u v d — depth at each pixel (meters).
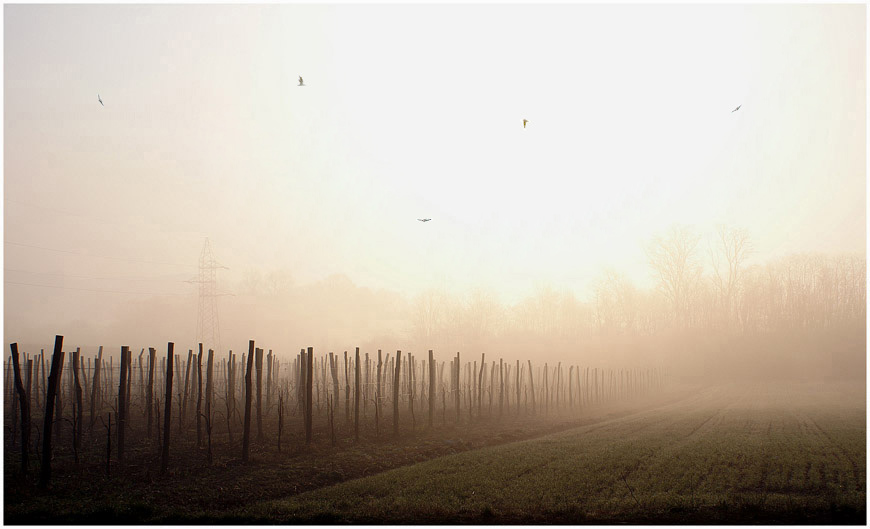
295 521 13.99
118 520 13.96
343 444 24.59
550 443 25.31
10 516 13.94
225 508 15.49
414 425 28.89
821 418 34.09
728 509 14.53
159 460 20.22
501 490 16.80
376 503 15.58
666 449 22.69
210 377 23.25
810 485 16.67
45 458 16.45
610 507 14.90
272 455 21.75
